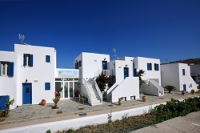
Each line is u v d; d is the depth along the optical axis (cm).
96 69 2181
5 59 1453
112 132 793
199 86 3133
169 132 747
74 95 2092
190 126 823
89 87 1859
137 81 2028
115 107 1474
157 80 2716
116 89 1811
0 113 1179
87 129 847
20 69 1630
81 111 1320
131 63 2320
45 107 1509
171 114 1063
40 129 788
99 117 973
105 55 2292
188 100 1411
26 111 1345
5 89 1414
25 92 1664
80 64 2161
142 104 1611
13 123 1016
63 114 1224
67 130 845
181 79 2828
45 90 1753
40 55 1761
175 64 2873
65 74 2012
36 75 1716
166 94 2430
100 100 1684
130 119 1036
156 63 2717
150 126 826
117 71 2134
